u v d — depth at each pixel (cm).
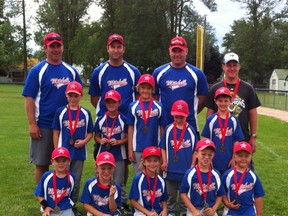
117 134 308
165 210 276
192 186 270
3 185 385
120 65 318
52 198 271
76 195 305
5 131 752
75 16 2803
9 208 316
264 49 3628
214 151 269
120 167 310
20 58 3512
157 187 274
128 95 319
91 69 2691
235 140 298
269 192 376
